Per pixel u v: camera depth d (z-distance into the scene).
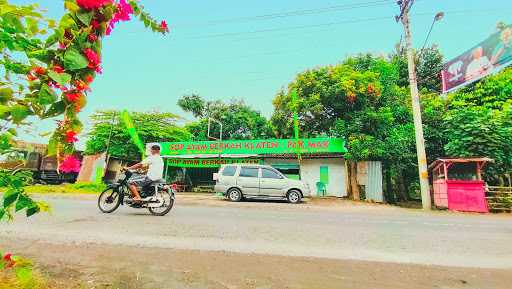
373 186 15.95
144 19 1.90
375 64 18.20
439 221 8.52
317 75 17.75
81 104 1.40
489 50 13.52
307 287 3.16
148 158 7.88
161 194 7.90
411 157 16.55
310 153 17.72
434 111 16.61
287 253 4.41
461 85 14.97
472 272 3.74
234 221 7.19
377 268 3.82
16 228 5.68
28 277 1.64
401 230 6.64
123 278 3.27
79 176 23.08
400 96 17.72
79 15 1.37
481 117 13.50
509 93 15.73
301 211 10.43
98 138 24.97
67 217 7.02
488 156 13.07
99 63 1.44
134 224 6.29
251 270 3.63
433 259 4.29
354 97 16.00
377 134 16.08
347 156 16.02
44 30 1.39
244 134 28.84
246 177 13.98
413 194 22.11
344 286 3.22
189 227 6.13
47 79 1.35
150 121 25.67
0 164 1.50
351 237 5.68
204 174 21.34
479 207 12.23
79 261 3.80
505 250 4.92
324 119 17.83
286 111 18.70
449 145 14.15
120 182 7.92
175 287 3.07
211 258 4.05
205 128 28.75
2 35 1.36
